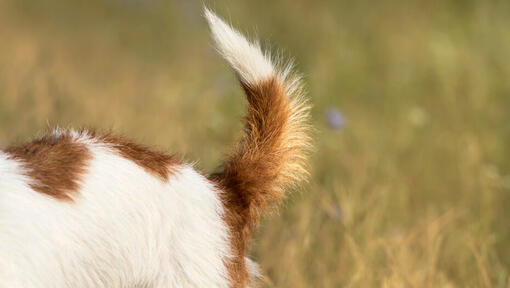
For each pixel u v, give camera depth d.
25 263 6.09
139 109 14.38
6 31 18.83
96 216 6.48
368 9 20.62
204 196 7.03
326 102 15.40
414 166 12.73
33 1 22.09
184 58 19.08
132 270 6.72
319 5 21.06
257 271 7.64
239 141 7.59
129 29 21.06
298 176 7.55
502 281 9.25
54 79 14.45
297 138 7.51
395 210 11.16
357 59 17.70
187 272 6.79
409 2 20.61
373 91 16.42
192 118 13.61
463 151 13.16
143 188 6.75
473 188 11.94
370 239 9.77
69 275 6.41
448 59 16.91
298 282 9.29
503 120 14.63
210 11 7.52
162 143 11.71
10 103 13.25
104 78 16.75
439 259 9.78
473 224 10.46
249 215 7.30
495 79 16.19
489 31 18.23
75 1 22.61
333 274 9.48
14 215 6.12
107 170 6.64
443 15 19.58
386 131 14.30
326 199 10.54
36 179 6.34
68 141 6.75
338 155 12.60
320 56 17.75
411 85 16.50
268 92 7.36
